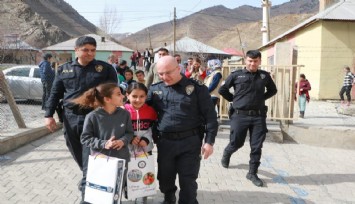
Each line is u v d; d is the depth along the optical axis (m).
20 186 5.38
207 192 5.50
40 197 5.02
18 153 7.11
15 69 13.65
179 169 4.33
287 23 103.19
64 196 5.09
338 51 18.80
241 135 6.19
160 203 4.93
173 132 4.33
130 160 4.37
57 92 4.51
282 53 9.45
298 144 9.13
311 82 19.77
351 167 7.28
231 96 6.21
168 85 4.36
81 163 4.70
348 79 16.30
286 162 7.41
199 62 9.01
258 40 91.69
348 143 8.91
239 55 42.72
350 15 18.73
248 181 6.07
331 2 25.81
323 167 7.19
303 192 5.73
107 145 3.88
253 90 5.87
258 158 5.97
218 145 8.43
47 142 8.07
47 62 11.15
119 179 3.79
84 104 4.16
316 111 13.77
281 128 9.31
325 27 18.73
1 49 14.34
